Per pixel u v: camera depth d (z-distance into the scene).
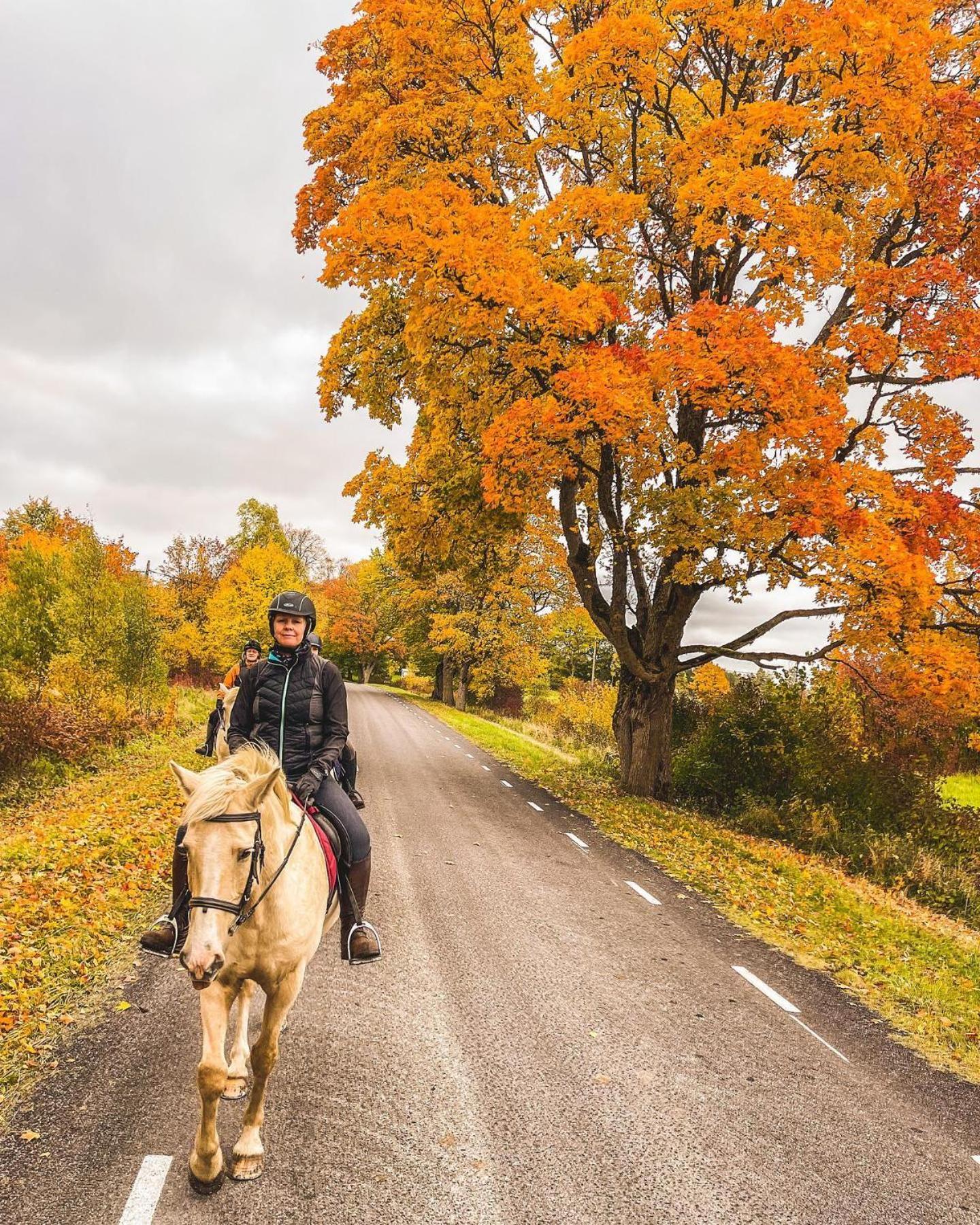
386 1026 5.10
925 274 12.64
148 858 8.57
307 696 4.11
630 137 15.76
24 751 14.57
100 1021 4.79
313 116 17.02
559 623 42.50
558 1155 3.82
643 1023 5.54
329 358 17.36
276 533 65.38
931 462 13.86
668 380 12.74
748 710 19.14
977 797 22.95
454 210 13.33
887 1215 3.60
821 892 10.61
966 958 8.59
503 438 13.30
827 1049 5.43
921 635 13.15
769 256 12.87
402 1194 3.42
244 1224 3.12
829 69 13.73
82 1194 3.21
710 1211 3.49
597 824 13.62
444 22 15.42
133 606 22.48
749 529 12.43
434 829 11.72
